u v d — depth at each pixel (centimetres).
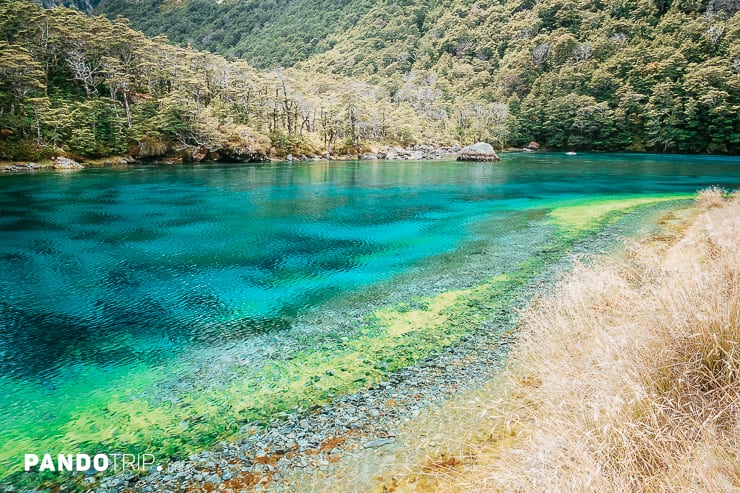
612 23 12000
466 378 745
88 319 1044
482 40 15038
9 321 1033
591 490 342
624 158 7325
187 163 5644
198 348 896
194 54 7500
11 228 1978
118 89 5947
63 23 5909
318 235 1906
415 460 545
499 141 9656
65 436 632
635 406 427
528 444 462
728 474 317
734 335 451
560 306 793
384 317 1035
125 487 530
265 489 514
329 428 627
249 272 1398
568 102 9469
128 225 2088
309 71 16862
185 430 638
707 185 3622
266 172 4800
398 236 1878
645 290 691
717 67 8356
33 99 4556
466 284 1251
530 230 1945
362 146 7788
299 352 870
